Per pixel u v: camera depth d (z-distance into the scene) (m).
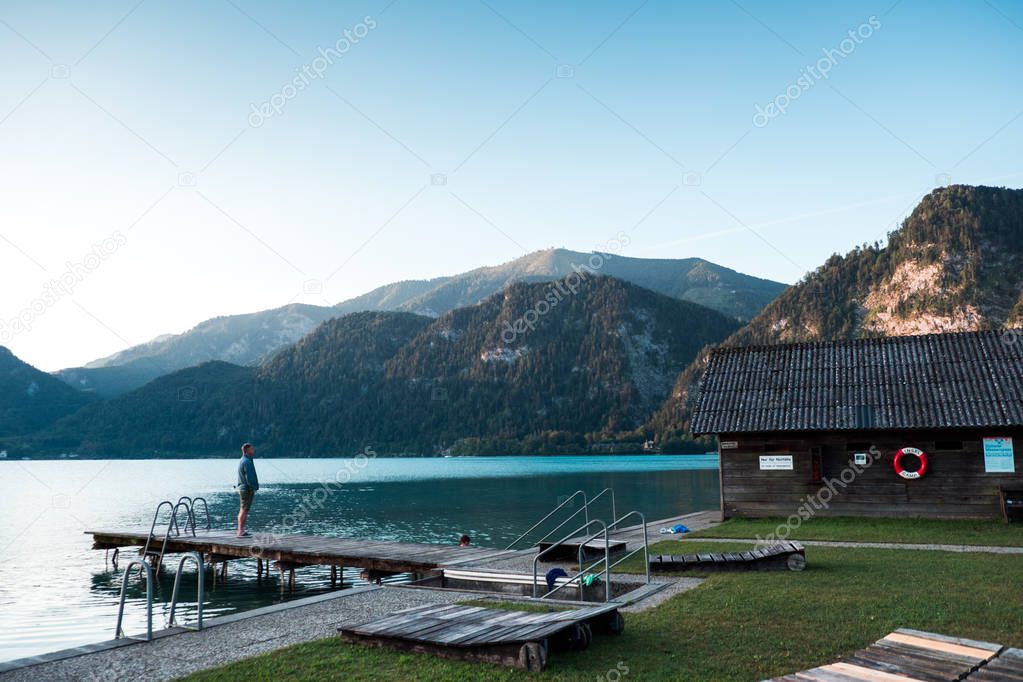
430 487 84.25
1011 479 22.14
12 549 34.41
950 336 26.42
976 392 23.25
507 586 15.41
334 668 8.43
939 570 13.95
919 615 10.16
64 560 30.58
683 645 9.05
